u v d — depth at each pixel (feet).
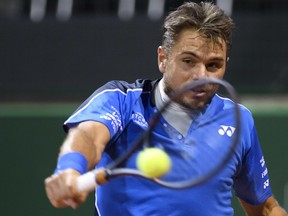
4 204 100.37
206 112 37.60
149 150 29.76
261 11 115.03
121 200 35.91
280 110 96.07
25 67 111.96
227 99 38.99
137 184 35.73
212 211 36.29
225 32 35.35
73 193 29.63
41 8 119.65
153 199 35.53
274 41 108.37
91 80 110.52
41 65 111.86
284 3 114.93
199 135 36.99
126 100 37.24
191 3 36.17
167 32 36.27
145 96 37.65
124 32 110.52
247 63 108.17
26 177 100.12
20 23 113.09
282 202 95.25
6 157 100.48
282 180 95.50
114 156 36.50
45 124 100.17
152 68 109.09
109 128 35.09
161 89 37.24
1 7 120.47
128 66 109.70
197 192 35.86
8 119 100.63
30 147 100.22
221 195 36.76
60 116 100.12
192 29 35.06
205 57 35.01
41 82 111.55
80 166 31.68
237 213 93.09
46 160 100.17
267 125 96.12
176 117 36.78
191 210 35.70
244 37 108.99
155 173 29.37
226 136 37.47
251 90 107.45
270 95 107.04
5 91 111.65
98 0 118.62
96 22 111.45
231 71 108.06
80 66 110.93
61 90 110.73
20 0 120.26
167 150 36.47
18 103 110.22
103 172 29.81
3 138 100.68
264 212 42.19
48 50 111.96
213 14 35.14
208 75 35.40
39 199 99.66
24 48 112.47
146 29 109.91
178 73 35.42
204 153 36.68
